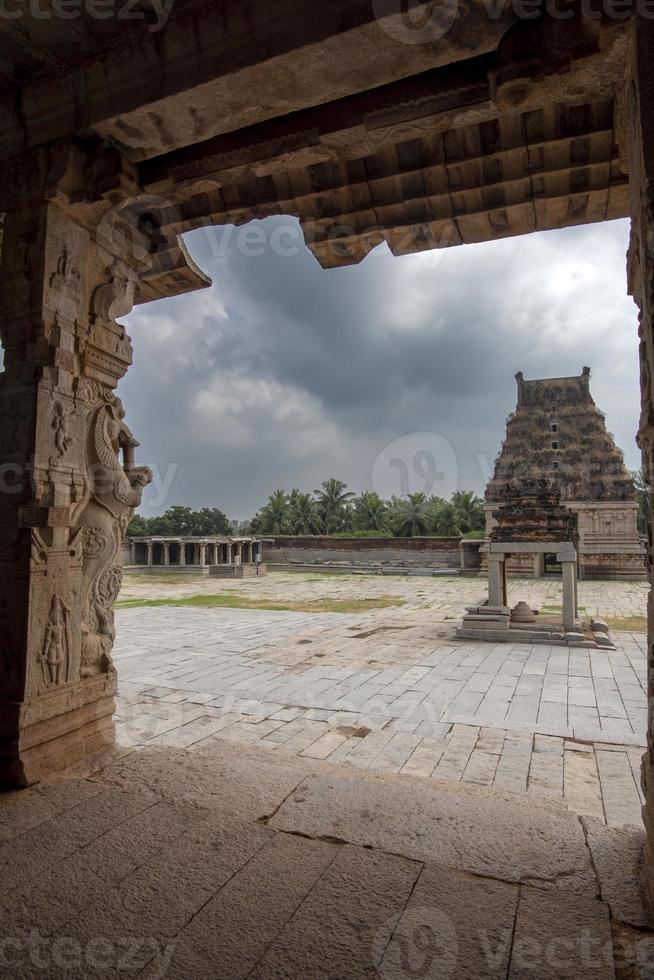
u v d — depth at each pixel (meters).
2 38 3.41
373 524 41.56
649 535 2.50
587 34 2.61
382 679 9.52
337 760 5.91
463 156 3.89
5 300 3.84
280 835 2.81
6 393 3.75
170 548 38.97
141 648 12.39
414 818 2.99
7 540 3.65
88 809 3.08
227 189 4.54
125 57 3.37
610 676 9.70
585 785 5.27
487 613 13.64
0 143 3.86
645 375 2.44
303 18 2.90
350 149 3.70
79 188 3.78
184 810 3.07
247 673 9.98
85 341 4.07
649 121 2.32
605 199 4.02
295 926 2.14
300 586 28.52
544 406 31.25
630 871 2.51
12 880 2.44
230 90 3.20
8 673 3.54
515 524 14.23
